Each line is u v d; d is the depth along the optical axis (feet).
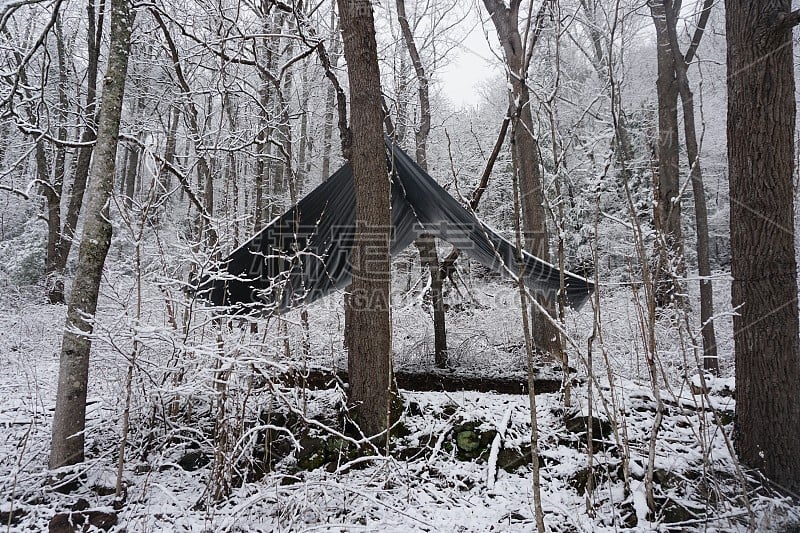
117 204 10.46
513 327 28.07
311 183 45.60
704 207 24.49
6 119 13.56
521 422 13.94
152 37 21.36
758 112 10.96
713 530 9.63
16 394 16.06
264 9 21.57
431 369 22.24
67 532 9.48
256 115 23.06
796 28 16.61
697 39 24.52
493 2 21.35
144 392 11.55
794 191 11.27
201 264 12.48
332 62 26.32
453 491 11.63
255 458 12.57
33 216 42.98
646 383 16.06
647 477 10.42
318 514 10.30
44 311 27.78
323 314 21.71
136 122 21.38
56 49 32.78
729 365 24.36
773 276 10.89
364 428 13.17
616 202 29.86
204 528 9.78
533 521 10.48
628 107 25.57
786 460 10.61
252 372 11.21
